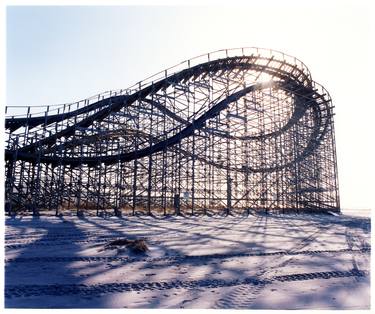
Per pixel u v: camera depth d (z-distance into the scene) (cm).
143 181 2666
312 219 2527
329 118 3288
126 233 1418
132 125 2583
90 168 2881
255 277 730
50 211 2466
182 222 2008
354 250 1114
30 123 2544
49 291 614
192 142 2561
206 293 614
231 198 2877
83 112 2562
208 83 2661
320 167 3338
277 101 2847
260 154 2898
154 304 551
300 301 576
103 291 618
